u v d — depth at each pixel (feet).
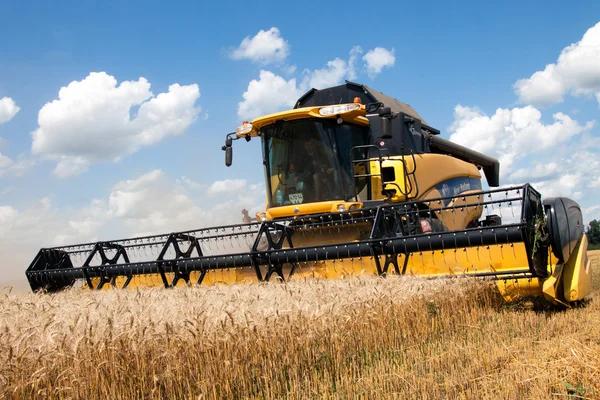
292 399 13.39
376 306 18.56
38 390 11.50
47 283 34.01
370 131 33.24
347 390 13.65
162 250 30.01
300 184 31.50
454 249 23.65
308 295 18.38
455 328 20.43
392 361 16.37
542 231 22.57
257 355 14.74
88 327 13.62
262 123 32.37
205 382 13.47
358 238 29.86
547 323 20.29
